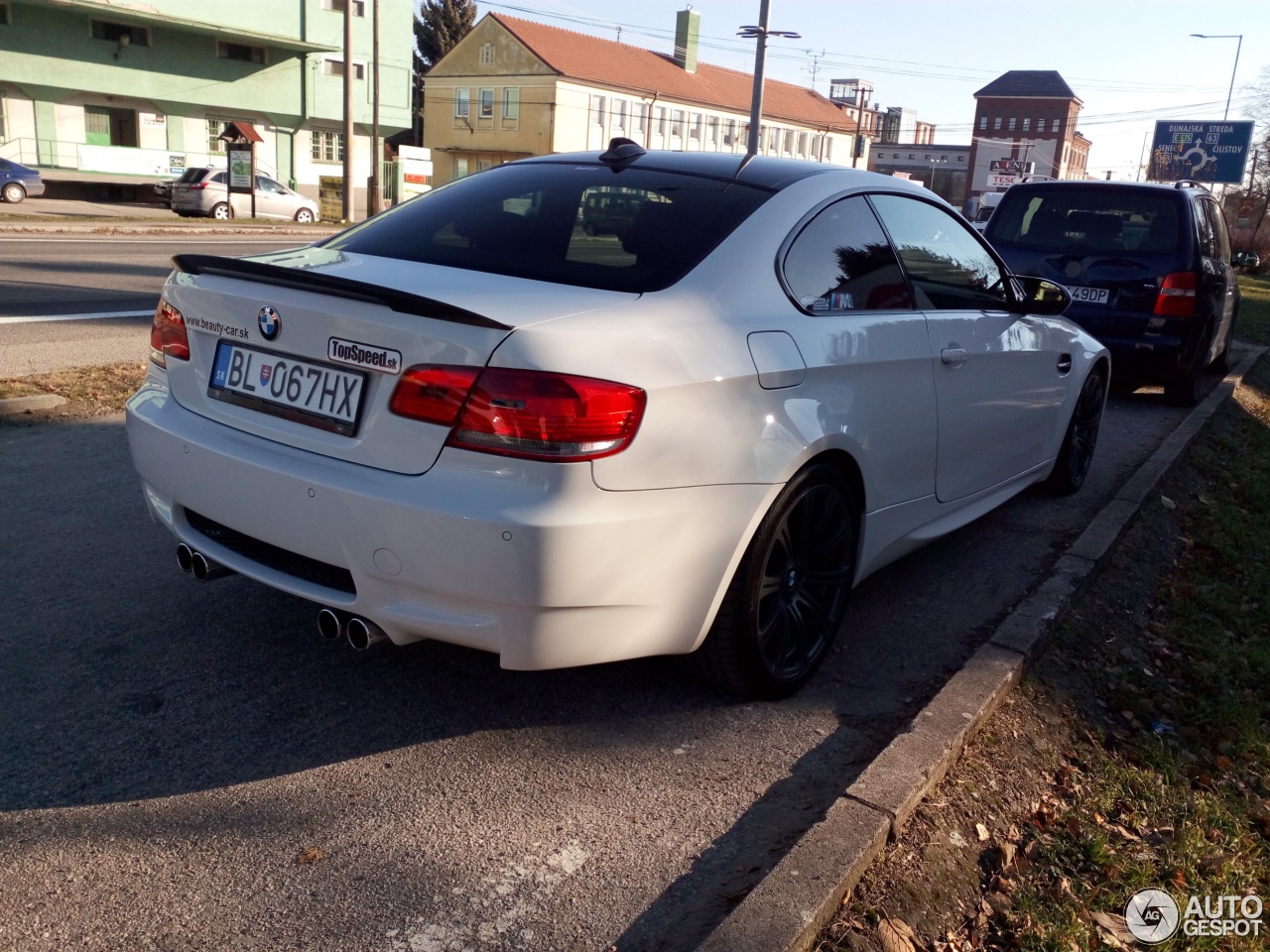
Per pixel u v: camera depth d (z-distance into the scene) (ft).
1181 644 13.92
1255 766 11.27
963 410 13.35
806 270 10.94
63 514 14.92
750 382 9.54
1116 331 27.17
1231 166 183.21
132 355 25.63
